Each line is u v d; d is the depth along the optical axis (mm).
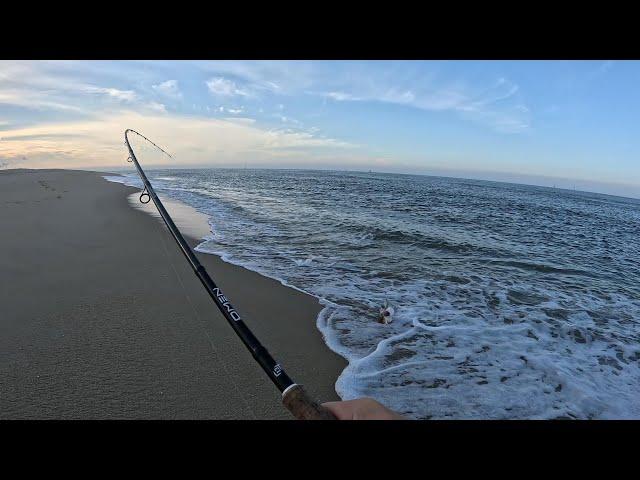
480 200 16219
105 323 2898
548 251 6773
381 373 2527
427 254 5844
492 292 4242
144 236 5680
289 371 2508
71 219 6457
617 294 4547
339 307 3574
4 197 8367
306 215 9023
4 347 2494
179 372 2320
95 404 1969
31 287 3482
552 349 2998
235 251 5414
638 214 17562
